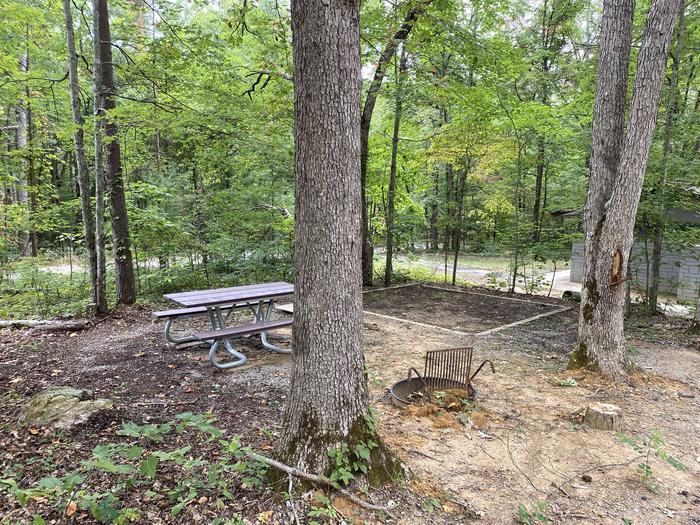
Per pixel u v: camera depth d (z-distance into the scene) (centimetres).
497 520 233
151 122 698
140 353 502
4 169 931
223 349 527
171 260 981
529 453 304
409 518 226
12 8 758
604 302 460
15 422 306
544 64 1485
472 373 465
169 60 700
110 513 201
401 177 1321
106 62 700
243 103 753
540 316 763
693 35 821
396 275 1243
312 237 237
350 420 246
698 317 657
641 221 781
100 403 323
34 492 187
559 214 1324
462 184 1208
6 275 885
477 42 777
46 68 951
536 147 1291
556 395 411
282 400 372
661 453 292
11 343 536
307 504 221
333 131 231
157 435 250
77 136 645
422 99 970
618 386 433
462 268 1605
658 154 721
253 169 1030
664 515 244
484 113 953
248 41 952
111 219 748
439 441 314
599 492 263
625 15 461
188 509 214
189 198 999
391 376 446
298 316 245
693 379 467
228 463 258
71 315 697
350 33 229
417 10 717
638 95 431
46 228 995
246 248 973
